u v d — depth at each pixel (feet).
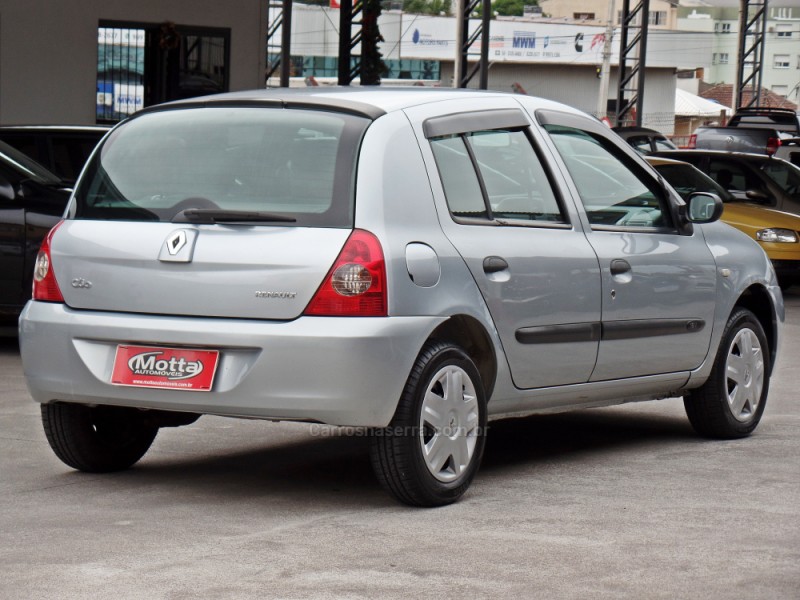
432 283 24.02
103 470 27.45
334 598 18.71
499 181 26.45
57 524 22.95
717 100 541.75
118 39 94.12
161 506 24.47
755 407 33.24
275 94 25.52
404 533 22.52
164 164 25.00
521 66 443.32
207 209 24.02
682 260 30.50
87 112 92.58
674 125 458.50
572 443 31.99
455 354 24.64
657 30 462.60
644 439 32.63
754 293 34.09
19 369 41.93
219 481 26.78
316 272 23.04
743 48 254.27
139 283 24.16
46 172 46.09
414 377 23.76
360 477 27.35
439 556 21.02
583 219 28.19
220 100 25.52
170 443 30.83
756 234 70.28
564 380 27.63
